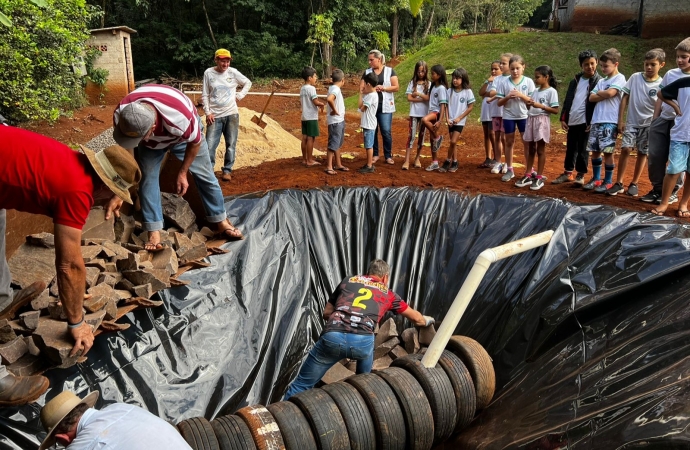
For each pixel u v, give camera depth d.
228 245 5.64
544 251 5.25
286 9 28.62
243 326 5.05
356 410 3.89
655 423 2.73
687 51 5.57
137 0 25.91
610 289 4.39
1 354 3.54
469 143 12.03
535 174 6.98
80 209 3.24
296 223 6.25
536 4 36.06
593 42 17.03
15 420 3.42
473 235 5.97
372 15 27.02
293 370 5.08
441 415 4.01
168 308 4.73
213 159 7.82
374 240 6.25
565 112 7.16
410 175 7.91
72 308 3.56
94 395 2.71
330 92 7.77
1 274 3.50
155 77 27.75
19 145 3.11
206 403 4.34
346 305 4.54
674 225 5.08
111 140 5.76
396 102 17.14
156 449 2.38
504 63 8.23
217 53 7.47
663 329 3.69
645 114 6.26
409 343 5.24
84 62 18.28
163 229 5.70
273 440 3.64
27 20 11.20
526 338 4.64
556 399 3.65
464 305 4.00
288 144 10.70
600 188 6.71
